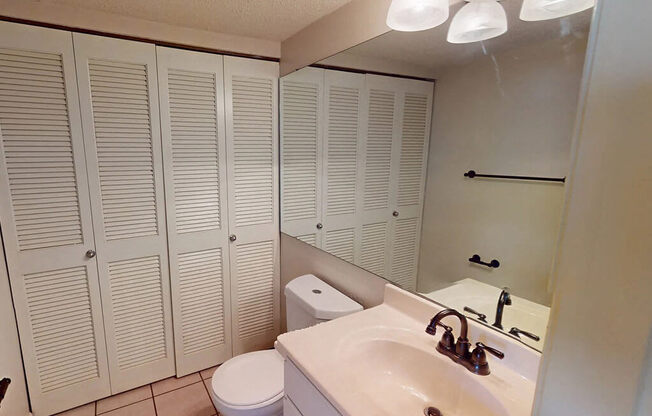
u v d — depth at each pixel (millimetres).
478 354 947
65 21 1492
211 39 1834
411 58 1242
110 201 1696
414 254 1304
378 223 1471
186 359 2049
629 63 282
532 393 861
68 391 1737
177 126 1804
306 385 985
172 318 1965
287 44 1967
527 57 903
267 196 2154
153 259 1856
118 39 1607
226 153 1966
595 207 317
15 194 1496
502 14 951
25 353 1603
